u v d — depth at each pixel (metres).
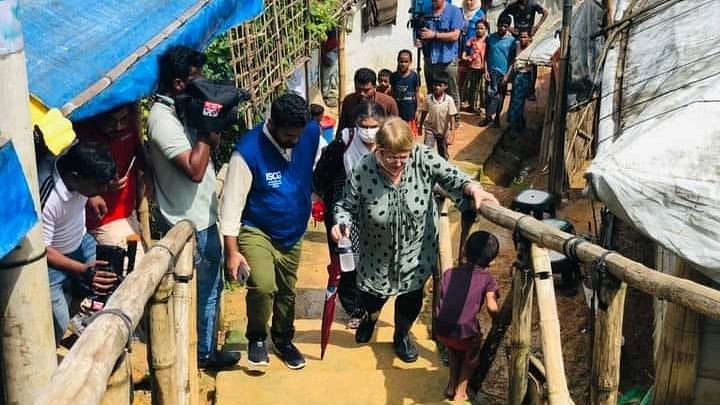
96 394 2.21
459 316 4.53
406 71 10.06
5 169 2.46
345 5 11.34
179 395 3.80
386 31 14.90
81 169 3.92
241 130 7.68
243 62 7.69
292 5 9.16
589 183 4.11
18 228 2.52
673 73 5.39
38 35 4.23
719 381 4.82
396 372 4.94
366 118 4.93
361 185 4.44
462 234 5.02
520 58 11.66
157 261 3.23
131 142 4.73
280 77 8.71
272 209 4.59
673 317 4.80
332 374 4.88
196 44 5.14
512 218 4.16
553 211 7.80
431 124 10.31
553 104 11.10
